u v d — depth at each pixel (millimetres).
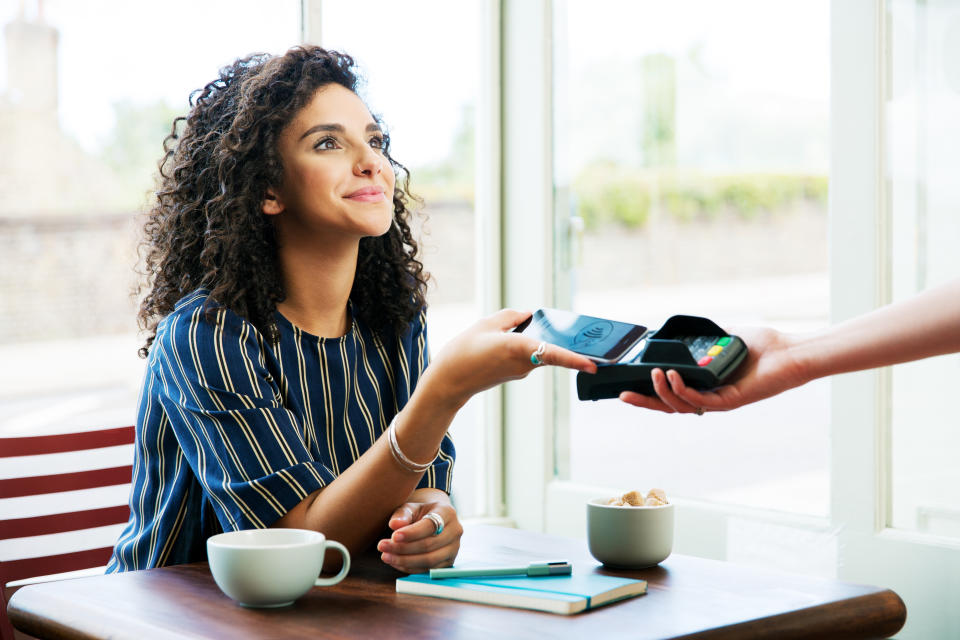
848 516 2152
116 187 3314
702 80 2432
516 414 2889
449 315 3363
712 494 2451
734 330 1104
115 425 1735
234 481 1160
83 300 4016
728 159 2383
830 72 2158
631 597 989
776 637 914
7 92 3164
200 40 2691
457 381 1075
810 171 2219
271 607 960
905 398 2074
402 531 1079
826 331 1055
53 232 3834
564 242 2797
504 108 2896
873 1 2078
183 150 1446
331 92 1319
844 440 2150
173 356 1232
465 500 2982
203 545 1294
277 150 1291
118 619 936
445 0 2830
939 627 2014
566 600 925
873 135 2090
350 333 1386
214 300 1267
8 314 3953
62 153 3334
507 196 2902
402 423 1116
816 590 1020
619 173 2639
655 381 989
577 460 2781
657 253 2562
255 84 1316
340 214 1279
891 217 2094
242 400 1194
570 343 1063
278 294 1314
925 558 2027
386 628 888
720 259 2412
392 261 1458
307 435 1290
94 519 1697
